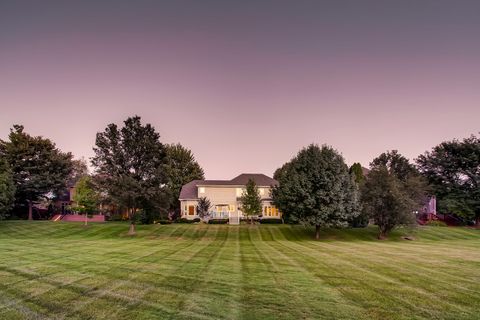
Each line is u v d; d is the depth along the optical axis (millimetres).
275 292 10539
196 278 12492
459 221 57469
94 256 18375
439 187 57219
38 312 8656
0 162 45844
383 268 15039
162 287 11086
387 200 38969
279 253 20859
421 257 19359
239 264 15938
